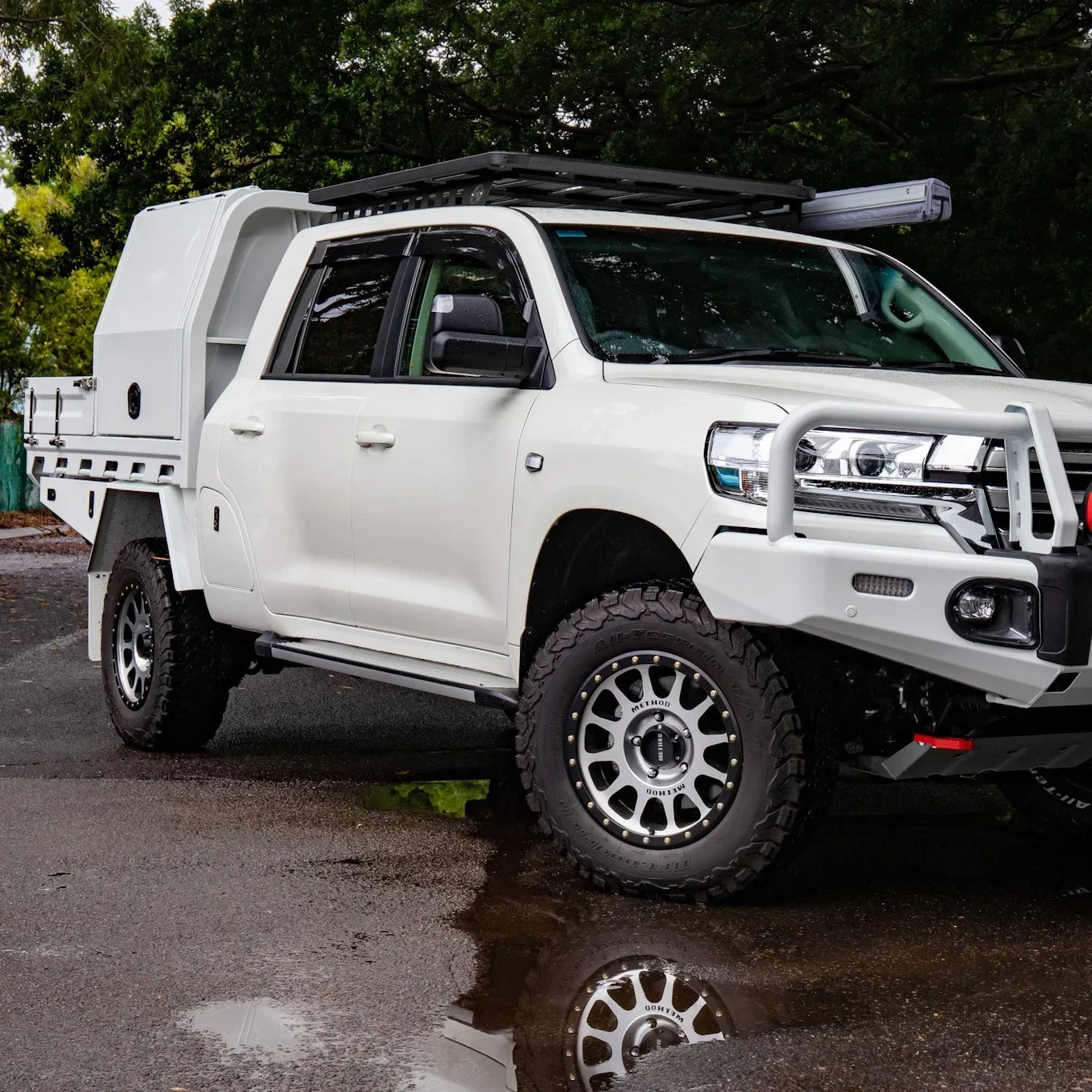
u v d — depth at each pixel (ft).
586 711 15.89
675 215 21.72
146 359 23.62
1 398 112.98
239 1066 11.39
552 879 16.47
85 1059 11.52
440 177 19.80
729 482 14.71
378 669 18.72
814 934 14.55
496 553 17.13
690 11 51.85
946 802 20.81
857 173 48.52
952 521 14.08
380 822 19.15
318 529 19.79
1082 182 42.47
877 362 17.83
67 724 26.48
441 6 59.06
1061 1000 12.76
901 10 47.50
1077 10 49.16
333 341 20.36
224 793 20.72
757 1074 11.15
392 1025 12.19
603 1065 11.34
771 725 14.71
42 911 15.23
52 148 71.82
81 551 71.77
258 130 66.39
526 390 17.11
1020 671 13.74
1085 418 14.21
